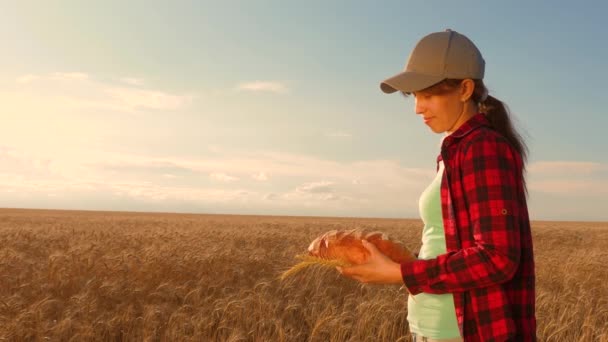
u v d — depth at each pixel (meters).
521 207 1.65
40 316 7.08
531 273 1.70
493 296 1.59
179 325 7.17
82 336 6.59
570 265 13.23
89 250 12.36
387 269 1.64
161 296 8.95
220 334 6.94
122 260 11.01
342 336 6.77
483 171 1.59
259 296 7.93
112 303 8.45
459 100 1.78
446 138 1.73
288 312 7.97
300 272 10.78
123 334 7.09
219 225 42.00
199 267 11.09
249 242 19.81
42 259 13.30
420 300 1.92
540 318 7.53
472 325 1.65
